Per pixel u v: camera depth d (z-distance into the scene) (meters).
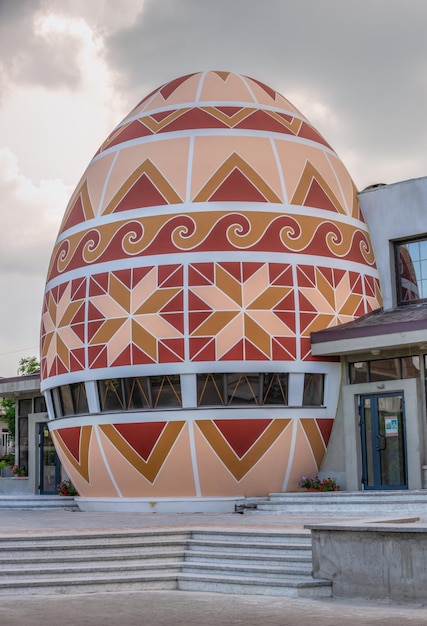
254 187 27.84
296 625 12.26
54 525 21.55
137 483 27.22
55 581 15.62
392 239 29.88
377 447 26.91
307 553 16.38
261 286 26.98
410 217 29.53
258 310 26.80
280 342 26.83
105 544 17.48
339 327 27.25
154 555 17.30
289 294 27.17
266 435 26.53
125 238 27.88
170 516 24.73
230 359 26.44
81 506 29.47
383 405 26.95
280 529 18.38
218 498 26.59
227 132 28.75
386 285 29.80
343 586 14.77
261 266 27.12
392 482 26.50
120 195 28.55
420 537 13.91
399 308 29.52
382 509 22.72
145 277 27.22
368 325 26.09
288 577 15.52
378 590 14.33
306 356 27.12
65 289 29.02
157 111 29.86
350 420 27.30
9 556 16.81
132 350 26.95
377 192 30.25
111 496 28.09
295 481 27.34
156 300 26.94
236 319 26.61
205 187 27.77
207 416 26.30
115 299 27.48
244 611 13.52
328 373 27.53
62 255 29.73
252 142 28.66
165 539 18.33
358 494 24.22
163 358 26.58
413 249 29.78
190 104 29.61
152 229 27.62
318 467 27.77
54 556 16.89
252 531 17.95
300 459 27.17
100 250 28.25
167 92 30.44
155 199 27.95
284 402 26.97
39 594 15.42
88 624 12.50
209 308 26.62
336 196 29.27
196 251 27.08
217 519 22.92
